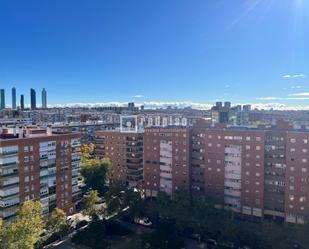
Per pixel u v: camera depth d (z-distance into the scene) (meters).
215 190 116.94
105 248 90.00
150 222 109.00
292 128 106.88
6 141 90.44
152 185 130.75
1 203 90.81
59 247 91.44
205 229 94.06
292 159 102.88
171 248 89.56
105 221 104.69
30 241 75.88
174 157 124.44
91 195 106.69
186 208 102.50
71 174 112.94
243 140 110.38
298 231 87.19
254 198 109.75
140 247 89.81
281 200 106.56
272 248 85.19
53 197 105.94
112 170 151.12
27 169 96.62
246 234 88.69
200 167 120.81
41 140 100.44
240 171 111.81
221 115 174.12
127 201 110.75
